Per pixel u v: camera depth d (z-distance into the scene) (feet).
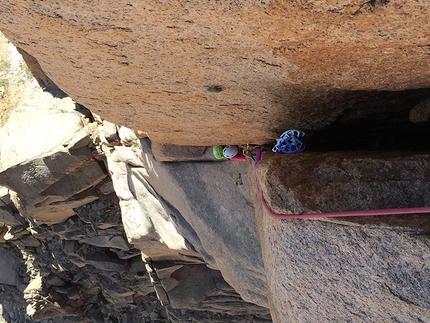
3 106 20.02
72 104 18.65
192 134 8.34
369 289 5.24
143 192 15.34
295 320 5.68
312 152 6.40
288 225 5.55
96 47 4.83
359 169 5.64
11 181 18.75
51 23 4.34
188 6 3.96
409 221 5.10
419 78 5.13
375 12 3.77
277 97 6.01
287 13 3.88
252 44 4.58
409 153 5.73
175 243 15.30
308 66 4.93
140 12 4.09
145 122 7.71
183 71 5.40
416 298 5.02
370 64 4.81
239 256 12.06
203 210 12.02
